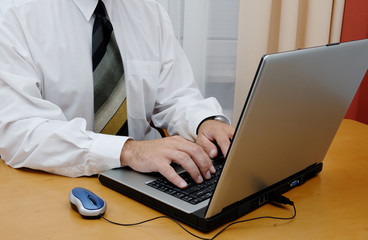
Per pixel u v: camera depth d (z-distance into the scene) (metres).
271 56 0.60
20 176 0.99
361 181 1.02
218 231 0.75
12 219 0.77
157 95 1.53
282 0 1.97
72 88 1.33
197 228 0.75
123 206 0.84
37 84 1.24
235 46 2.05
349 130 1.44
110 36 1.33
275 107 0.67
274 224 0.78
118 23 1.44
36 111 1.12
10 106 1.09
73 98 1.35
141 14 1.49
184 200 0.81
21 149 1.02
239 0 1.96
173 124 1.37
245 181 0.74
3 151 1.06
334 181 1.01
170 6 1.92
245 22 1.95
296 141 0.81
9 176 0.98
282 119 0.71
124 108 1.33
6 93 1.11
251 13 1.94
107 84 1.30
